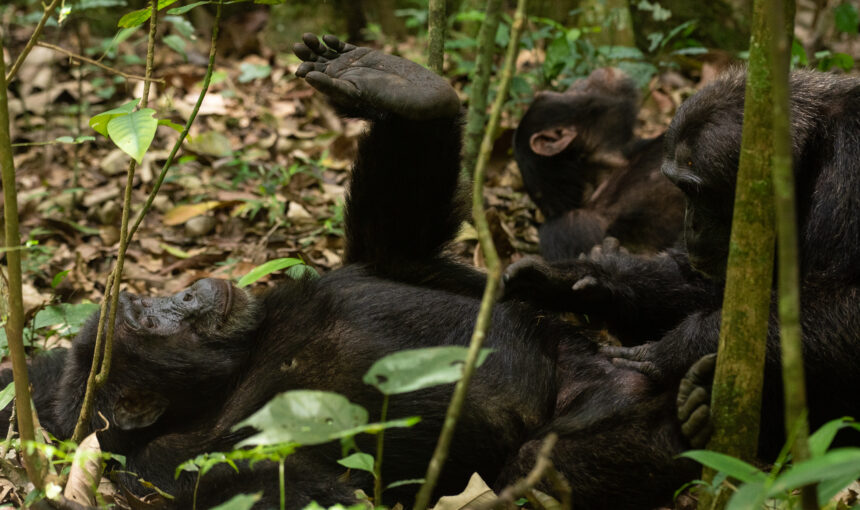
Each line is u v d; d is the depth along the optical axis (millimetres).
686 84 9805
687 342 4098
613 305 5195
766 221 2797
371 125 4895
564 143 7578
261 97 9883
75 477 3590
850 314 3834
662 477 3949
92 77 10109
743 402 2961
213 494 3896
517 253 7039
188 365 4453
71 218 7734
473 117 6250
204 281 4672
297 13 11242
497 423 4297
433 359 2465
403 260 5145
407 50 10625
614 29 9422
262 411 2477
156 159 8438
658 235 7062
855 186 3973
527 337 4609
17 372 3215
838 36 10266
